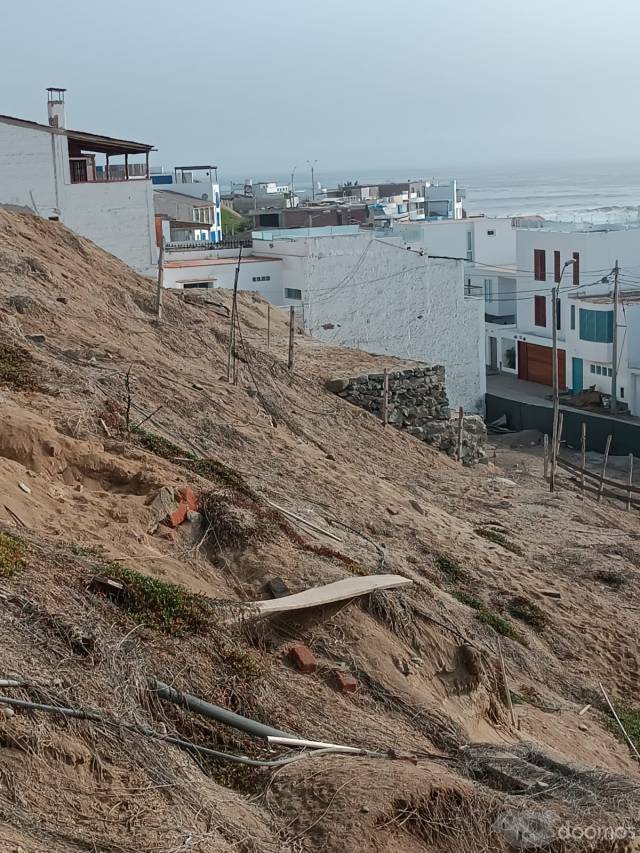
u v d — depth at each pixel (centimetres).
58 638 811
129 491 1199
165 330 2314
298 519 1381
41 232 2508
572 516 2156
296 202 10425
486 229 6269
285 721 888
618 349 4756
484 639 1312
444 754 961
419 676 1084
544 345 5266
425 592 1308
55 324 1948
